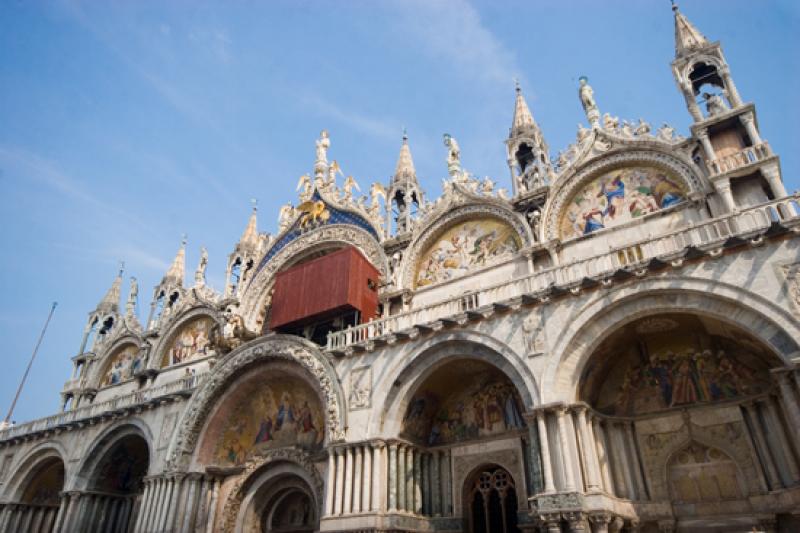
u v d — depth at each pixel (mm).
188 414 29812
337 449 23328
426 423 24812
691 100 23422
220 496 29047
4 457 39188
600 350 19703
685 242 19734
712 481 18688
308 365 26125
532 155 31031
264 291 35250
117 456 34906
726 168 21391
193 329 39469
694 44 24516
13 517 36750
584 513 16859
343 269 28688
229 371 29375
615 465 19547
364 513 21297
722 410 19062
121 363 43500
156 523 27984
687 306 17641
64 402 43906
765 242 16859
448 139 32000
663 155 23828
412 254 29672
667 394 20281
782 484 17234
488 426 23594
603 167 25297
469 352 21797
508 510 22203
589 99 27312
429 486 23766
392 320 25016
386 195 33875
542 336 19938
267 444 29156
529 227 26219
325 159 37938
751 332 16344
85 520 33062
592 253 23984
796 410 15125
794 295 15805
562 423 18266
